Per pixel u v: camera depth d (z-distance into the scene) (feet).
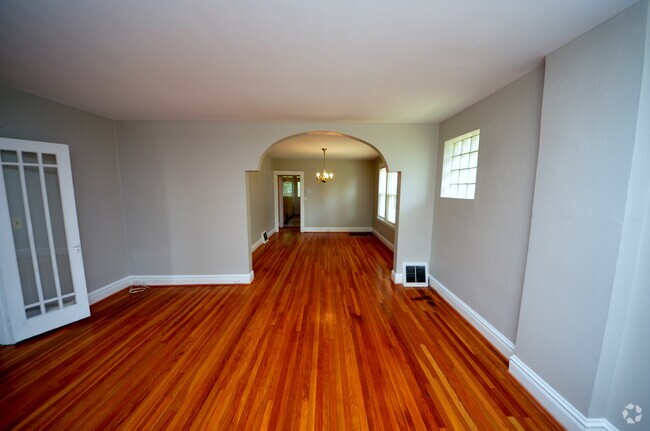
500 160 6.97
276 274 13.00
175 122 10.70
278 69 5.98
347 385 5.69
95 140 9.71
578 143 4.51
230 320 8.45
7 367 6.21
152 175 10.96
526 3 3.76
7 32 4.45
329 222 25.48
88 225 9.48
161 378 5.88
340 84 6.81
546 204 5.16
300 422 4.80
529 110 5.98
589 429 4.36
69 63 5.67
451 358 6.60
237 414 4.97
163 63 5.68
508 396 5.43
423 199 11.23
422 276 11.41
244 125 10.77
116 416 4.91
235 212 11.28
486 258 7.57
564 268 4.76
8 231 6.98
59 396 5.37
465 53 5.22
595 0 3.66
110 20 4.16
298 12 3.98
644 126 3.67
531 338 5.52
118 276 10.84
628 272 3.93
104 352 6.80
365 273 13.16
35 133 7.77
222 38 4.71
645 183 3.73
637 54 3.66
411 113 9.43
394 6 3.84
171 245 11.38
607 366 4.20
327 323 8.27
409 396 5.40
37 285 7.52
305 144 16.40
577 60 4.52
